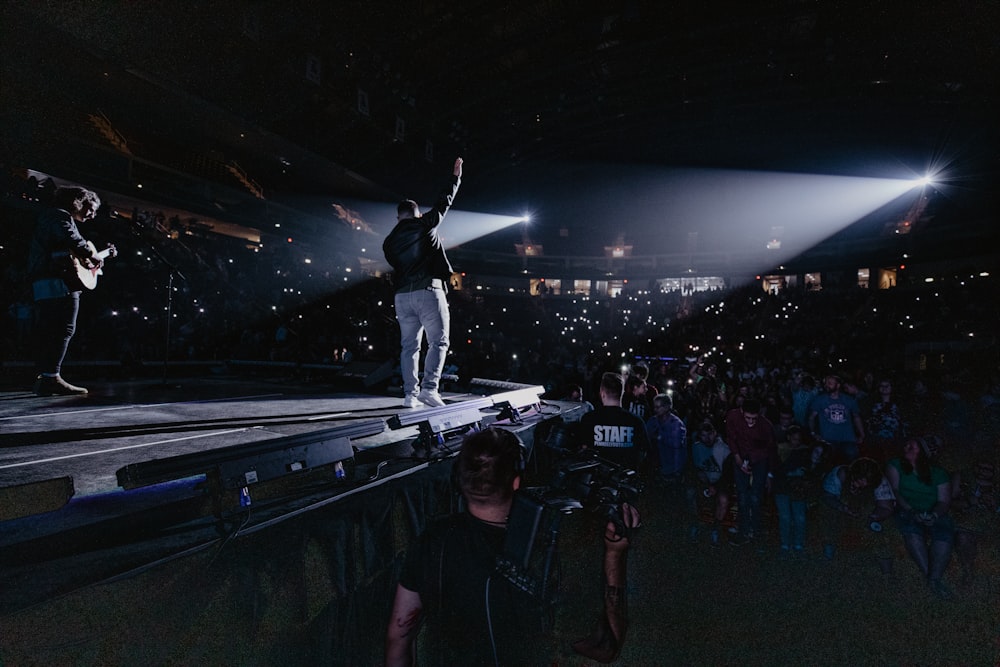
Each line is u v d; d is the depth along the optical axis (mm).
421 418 2754
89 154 17547
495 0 18547
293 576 1639
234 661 1445
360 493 2039
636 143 30688
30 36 14305
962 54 17797
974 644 3621
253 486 1773
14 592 1070
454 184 4012
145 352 11094
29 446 2252
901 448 6230
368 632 2008
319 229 26953
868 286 32312
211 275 16031
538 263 41719
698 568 4871
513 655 1207
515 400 4324
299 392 5492
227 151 22688
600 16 19688
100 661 1146
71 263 4098
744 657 3459
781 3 18656
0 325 9430
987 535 5129
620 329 32094
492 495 1303
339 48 18672
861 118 26453
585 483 1604
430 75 22484
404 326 3996
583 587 3387
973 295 23281
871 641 3635
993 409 7652
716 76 23875
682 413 8945
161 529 1480
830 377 6504
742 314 30312
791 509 5355
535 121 27344
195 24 14984
